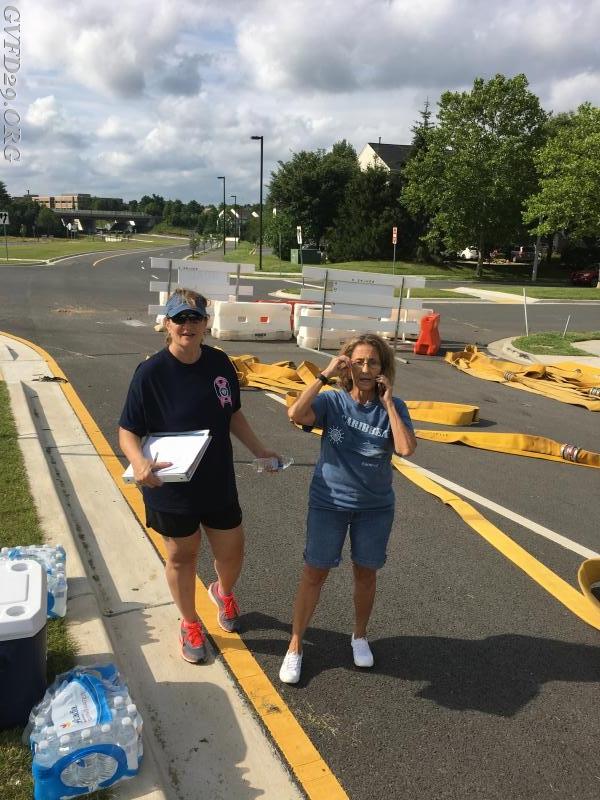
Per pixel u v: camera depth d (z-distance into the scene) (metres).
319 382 2.92
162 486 2.79
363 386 2.92
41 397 7.48
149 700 2.77
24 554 3.29
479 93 37.78
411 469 6.01
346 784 2.43
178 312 2.66
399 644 3.32
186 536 2.86
